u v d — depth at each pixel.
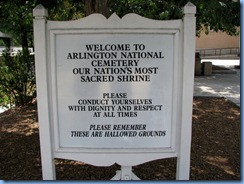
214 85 10.70
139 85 2.63
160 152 2.70
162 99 2.65
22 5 4.17
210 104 7.48
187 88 2.59
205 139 4.86
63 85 2.64
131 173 2.79
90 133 2.70
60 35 2.58
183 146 2.68
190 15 2.50
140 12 5.42
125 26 2.54
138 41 2.56
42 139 2.68
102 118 2.68
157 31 2.54
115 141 2.71
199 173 3.63
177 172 2.77
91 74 2.62
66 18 5.87
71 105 2.67
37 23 2.52
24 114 6.46
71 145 2.73
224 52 32.09
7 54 7.03
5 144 4.60
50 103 2.66
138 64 2.59
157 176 3.56
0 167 3.78
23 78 7.02
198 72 13.62
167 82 2.62
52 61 2.60
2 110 7.31
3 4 4.08
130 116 2.67
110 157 2.71
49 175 2.73
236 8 3.71
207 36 32.94
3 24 7.48
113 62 2.60
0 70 6.95
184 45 2.54
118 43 2.57
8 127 5.53
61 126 2.70
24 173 3.60
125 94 2.64
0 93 7.11
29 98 7.25
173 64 2.59
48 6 3.91
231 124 5.73
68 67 2.62
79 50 2.59
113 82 2.62
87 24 2.54
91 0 4.05
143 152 2.70
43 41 2.54
